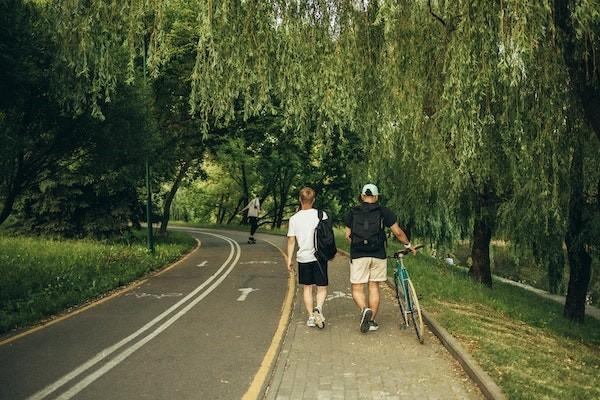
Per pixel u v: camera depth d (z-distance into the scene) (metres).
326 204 38.72
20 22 11.55
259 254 21.08
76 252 18.02
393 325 8.70
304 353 7.04
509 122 10.42
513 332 9.91
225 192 53.44
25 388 5.76
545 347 9.38
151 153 18.72
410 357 6.84
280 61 9.53
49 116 13.95
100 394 5.57
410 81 10.48
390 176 18.28
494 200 16.38
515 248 15.55
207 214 59.62
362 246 8.08
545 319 13.90
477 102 9.12
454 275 17.55
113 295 11.88
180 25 22.48
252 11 9.27
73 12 9.80
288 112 10.05
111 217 25.39
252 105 10.02
